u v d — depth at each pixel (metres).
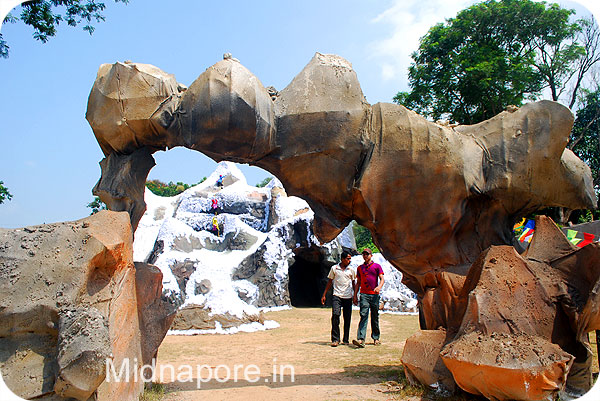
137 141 5.77
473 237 6.59
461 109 20.19
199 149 5.75
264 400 5.24
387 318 14.64
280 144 5.89
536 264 5.38
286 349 8.94
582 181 6.56
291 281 22.56
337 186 6.12
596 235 12.88
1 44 8.68
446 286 5.88
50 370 3.76
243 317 12.23
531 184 6.38
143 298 5.47
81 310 3.81
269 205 22.94
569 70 17.86
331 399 5.25
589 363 4.95
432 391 5.19
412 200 6.21
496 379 4.12
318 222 6.48
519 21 17.88
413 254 6.49
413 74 20.11
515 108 6.82
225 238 19.34
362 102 6.10
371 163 6.06
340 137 5.91
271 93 6.06
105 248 4.20
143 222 21.47
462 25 18.64
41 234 4.24
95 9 10.38
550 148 6.31
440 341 5.43
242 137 5.60
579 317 4.75
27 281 3.94
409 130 6.09
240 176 25.06
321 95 5.92
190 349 9.06
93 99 5.66
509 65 17.70
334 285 9.62
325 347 9.12
